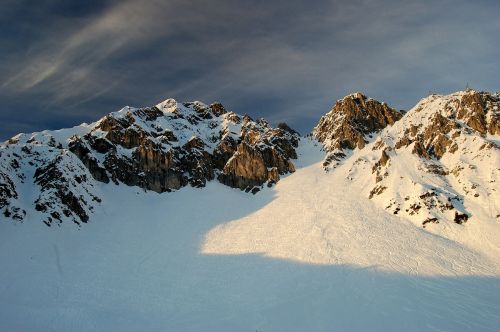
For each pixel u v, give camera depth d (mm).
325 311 70188
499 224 94750
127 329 65062
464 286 77875
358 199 117062
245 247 97812
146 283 82125
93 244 94000
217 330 65125
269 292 77875
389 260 87250
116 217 108062
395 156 125750
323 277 82062
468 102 131000
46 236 90812
